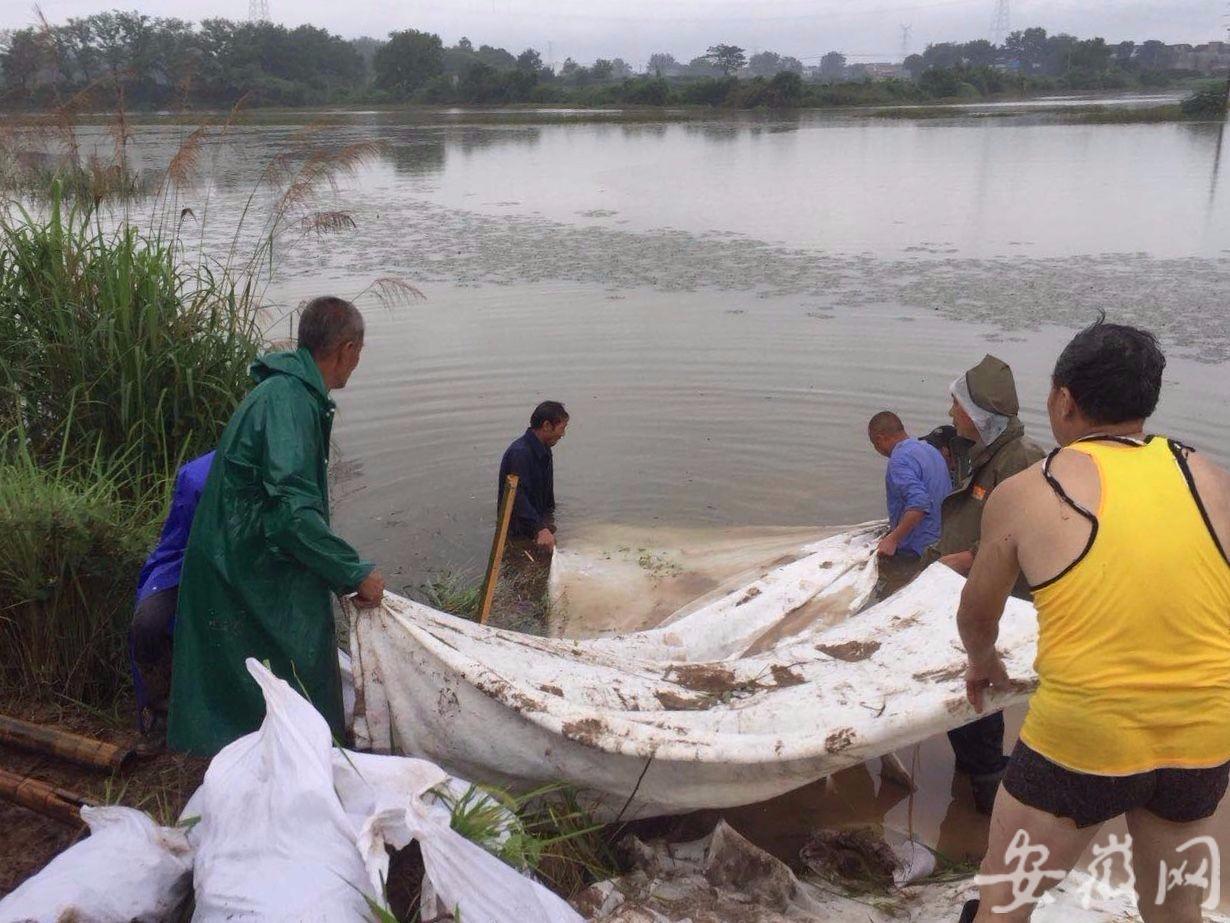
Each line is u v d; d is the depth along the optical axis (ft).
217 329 22.89
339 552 11.72
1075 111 176.35
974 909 9.92
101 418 20.84
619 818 12.35
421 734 12.15
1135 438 8.71
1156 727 8.11
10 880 11.12
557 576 21.34
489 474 26.78
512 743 11.91
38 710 14.47
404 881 9.90
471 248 53.83
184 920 9.94
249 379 22.57
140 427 20.88
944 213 64.23
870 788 14.39
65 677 14.84
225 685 12.34
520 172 93.20
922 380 31.99
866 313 39.40
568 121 171.53
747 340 36.37
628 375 33.35
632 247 53.98
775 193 75.56
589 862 11.65
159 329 21.35
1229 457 25.16
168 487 19.03
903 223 60.54
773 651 14.80
